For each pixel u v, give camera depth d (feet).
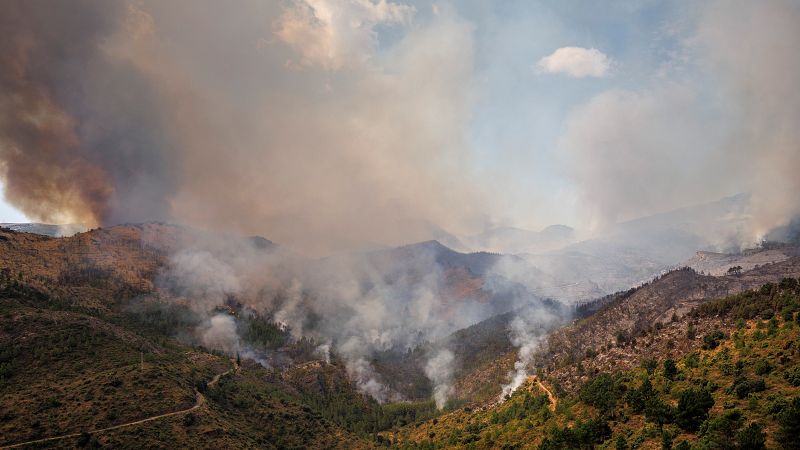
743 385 602.85
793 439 490.49
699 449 521.65
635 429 650.43
